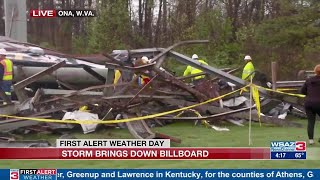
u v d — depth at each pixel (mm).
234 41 30625
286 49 26562
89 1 38375
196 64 14719
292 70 25891
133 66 13508
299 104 14844
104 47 30641
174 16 38125
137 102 12516
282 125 13023
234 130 12328
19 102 12344
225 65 28203
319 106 9945
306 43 26359
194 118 12492
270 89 13992
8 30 20672
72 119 11578
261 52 27094
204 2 38938
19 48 16719
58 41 35188
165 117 12547
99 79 15648
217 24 31000
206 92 13867
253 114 13031
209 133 11766
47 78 15703
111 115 12078
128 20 32156
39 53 15969
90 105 12203
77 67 15578
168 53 15203
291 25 26562
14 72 15453
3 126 10742
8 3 20688
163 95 13344
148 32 41844
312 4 26547
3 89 14078
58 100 12156
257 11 39625
